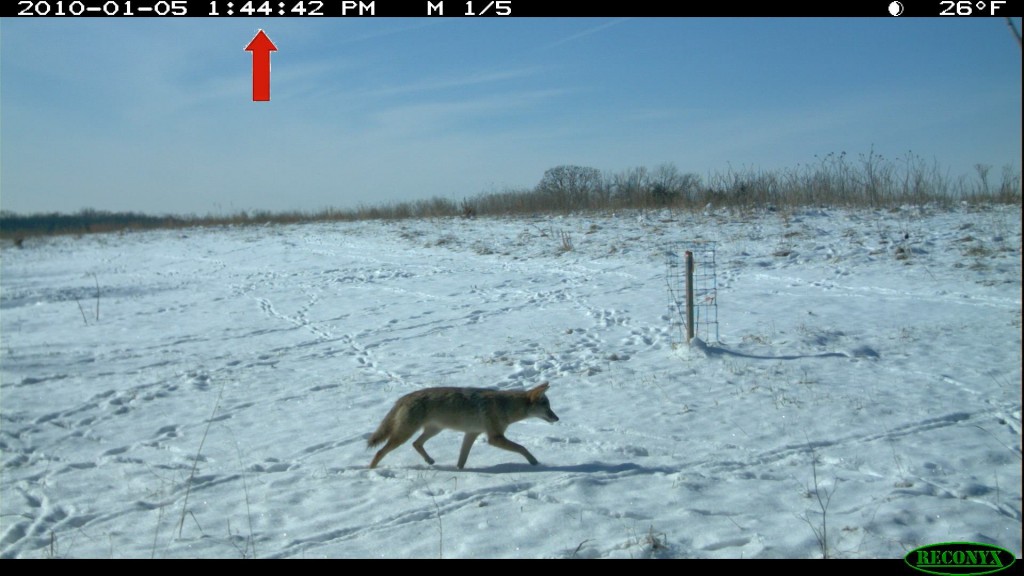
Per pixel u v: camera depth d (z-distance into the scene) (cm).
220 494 757
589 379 1151
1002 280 1656
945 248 1988
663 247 2389
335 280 2441
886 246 2048
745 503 670
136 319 1955
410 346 1468
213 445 921
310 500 728
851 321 1420
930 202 2830
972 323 1348
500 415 801
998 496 664
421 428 814
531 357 1308
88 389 1230
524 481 744
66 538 662
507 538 619
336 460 846
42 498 767
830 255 2055
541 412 813
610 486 723
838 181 3067
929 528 603
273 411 1063
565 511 662
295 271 2736
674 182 3619
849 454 785
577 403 1030
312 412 1048
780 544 585
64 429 1019
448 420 798
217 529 669
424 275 2394
